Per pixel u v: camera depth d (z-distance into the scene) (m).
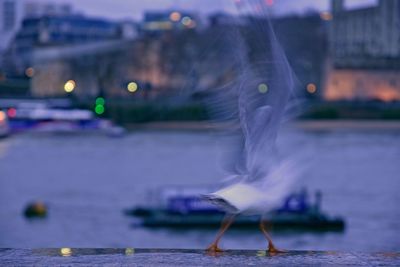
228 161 10.83
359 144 98.81
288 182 10.77
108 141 106.31
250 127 10.68
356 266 10.16
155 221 42.97
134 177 68.56
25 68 173.38
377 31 146.38
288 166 10.84
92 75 164.62
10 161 81.38
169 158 84.25
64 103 138.12
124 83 142.75
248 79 10.70
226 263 10.25
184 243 38.44
